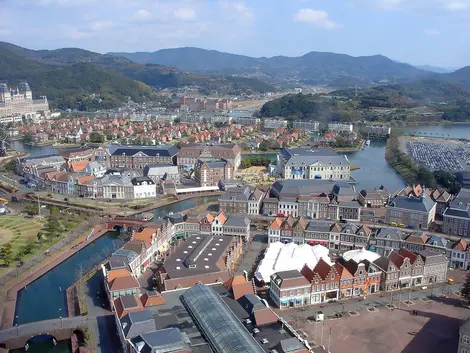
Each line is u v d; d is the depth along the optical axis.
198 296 190.38
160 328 173.12
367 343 186.38
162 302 193.38
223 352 156.12
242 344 156.38
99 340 186.00
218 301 187.38
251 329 173.62
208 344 163.88
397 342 187.50
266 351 159.25
